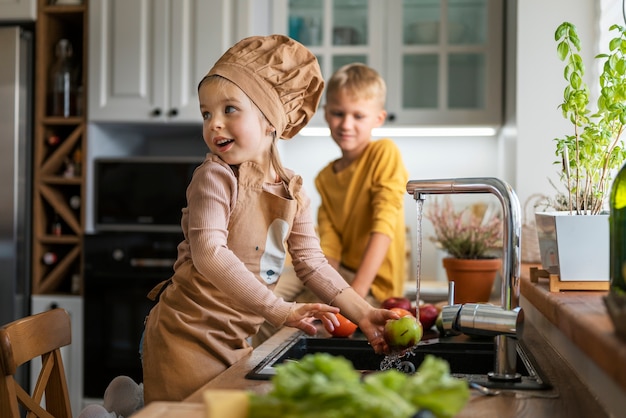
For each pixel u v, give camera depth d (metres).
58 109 3.31
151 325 1.50
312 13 3.38
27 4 3.26
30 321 1.46
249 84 1.44
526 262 2.30
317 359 0.73
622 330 0.80
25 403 1.43
